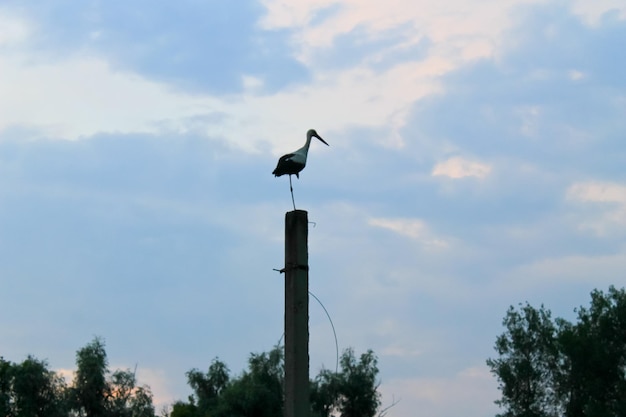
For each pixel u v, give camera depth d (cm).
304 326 1209
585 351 5819
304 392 1192
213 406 7288
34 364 6488
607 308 6128
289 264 1225
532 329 6206
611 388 5903
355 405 6844
